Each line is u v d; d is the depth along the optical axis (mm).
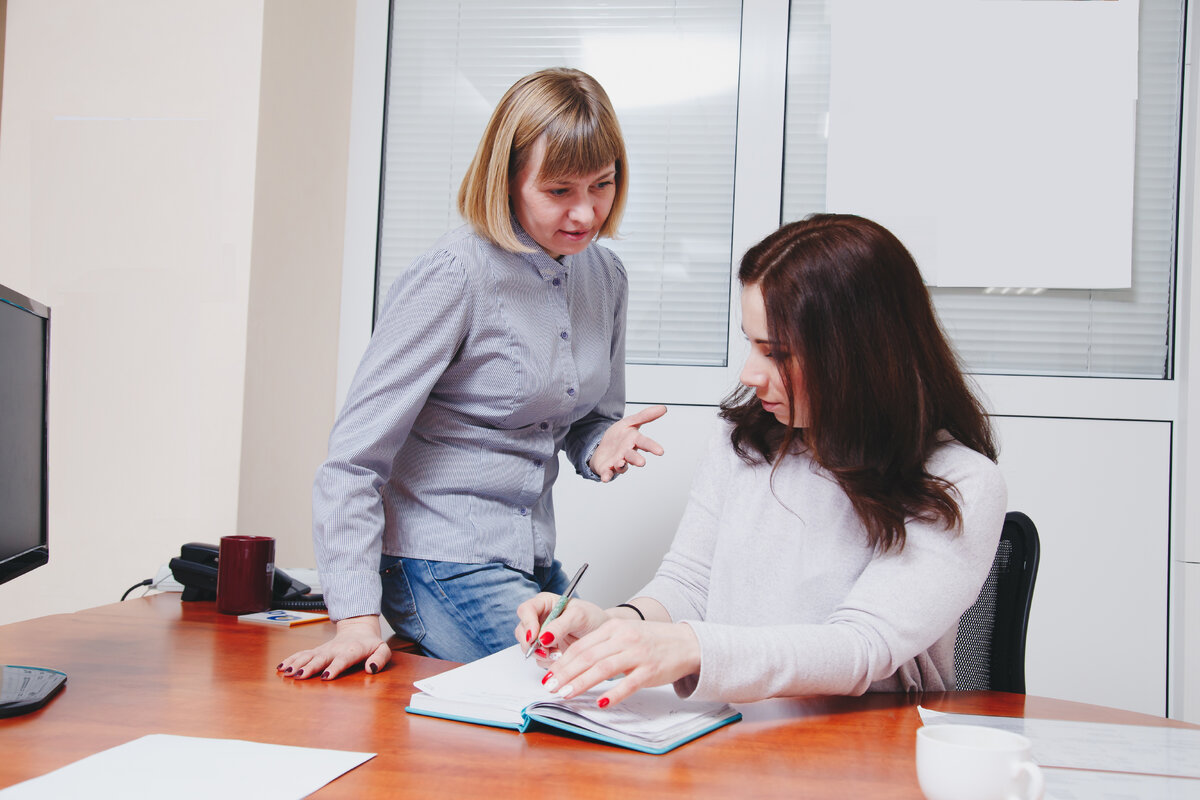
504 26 2381
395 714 901
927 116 2191
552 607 1100
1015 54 2172
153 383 2010
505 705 887
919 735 709
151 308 2020
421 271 1340
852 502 1086
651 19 2326
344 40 2385
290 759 750
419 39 2408
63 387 2033
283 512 2182
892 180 2199
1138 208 2188
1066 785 754
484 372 1408
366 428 1303
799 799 715
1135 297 2184
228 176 2012
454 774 739
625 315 1707
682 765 786
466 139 2395
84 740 789
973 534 1063
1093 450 2139
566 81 1359
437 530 1405
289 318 2168
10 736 793
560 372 1467
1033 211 2168
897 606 1012
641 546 2252
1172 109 2180
